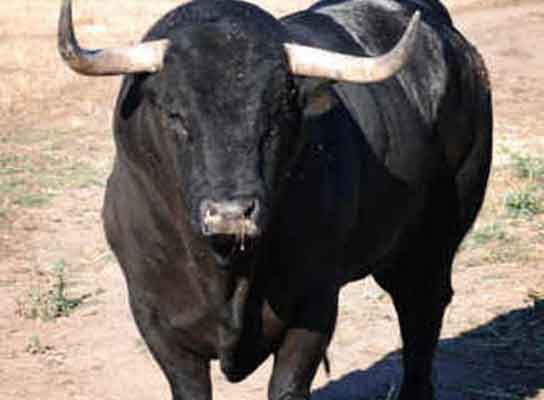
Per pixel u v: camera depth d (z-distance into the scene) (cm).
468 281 1055
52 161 1658
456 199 788
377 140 669
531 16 3597
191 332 603
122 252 612
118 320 1020
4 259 1199
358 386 857
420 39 754
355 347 926
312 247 591
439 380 864
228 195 501
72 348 957
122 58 538
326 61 543
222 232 499
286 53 545
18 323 1015
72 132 1894
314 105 556
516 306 993
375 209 672
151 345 622
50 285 1115
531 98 2152
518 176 1439
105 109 2111
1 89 2305
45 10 3744
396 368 887
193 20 552
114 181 616
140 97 555
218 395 848
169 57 533
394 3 774
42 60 2680
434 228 787
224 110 518
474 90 791
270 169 529
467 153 788
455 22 3525
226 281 566
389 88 704
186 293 591
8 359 933
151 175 564
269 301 589
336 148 614
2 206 1395
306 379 611
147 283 603
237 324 579
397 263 796
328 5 761
